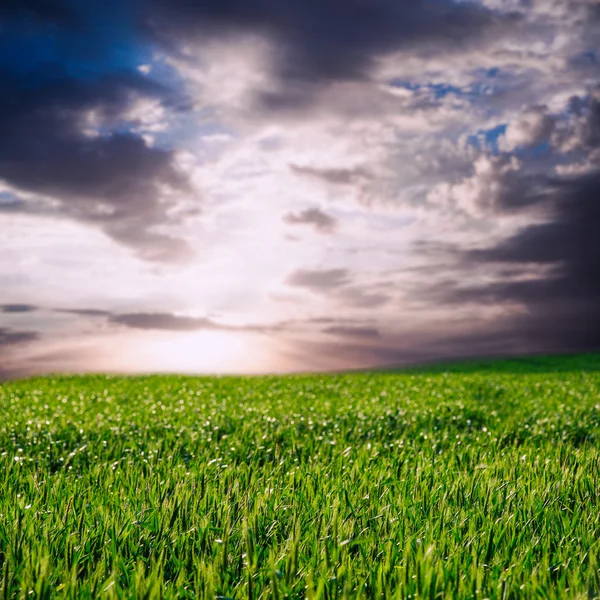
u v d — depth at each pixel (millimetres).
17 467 6543
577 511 4574
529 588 3359
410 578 3467
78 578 3684
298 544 3865
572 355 41406
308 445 8453
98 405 13406
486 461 7055
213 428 9781
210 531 4207
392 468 6379
